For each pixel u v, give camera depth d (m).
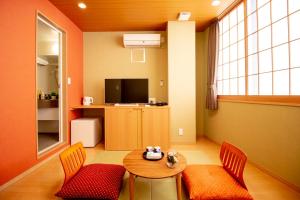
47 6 2.66
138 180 2.06
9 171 1.96
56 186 1.97
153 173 1.54
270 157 2.19
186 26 3.56
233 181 1.60
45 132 4.34
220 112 3.45
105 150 3.27
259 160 2.38
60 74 3.25
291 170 1.90
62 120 3.26
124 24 3.68
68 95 3.33
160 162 1.77
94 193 1.55
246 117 2.66
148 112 3.29
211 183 1.57
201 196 1.46
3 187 1.88
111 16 3.29
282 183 1.99
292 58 1.96
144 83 3.66
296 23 1.92
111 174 1.82
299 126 1.81
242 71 2.87
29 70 2.26
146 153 1.95
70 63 3.42
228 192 1.46
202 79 4.19
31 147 2.30
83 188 1.57
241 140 2.79
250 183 2.00
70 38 3.42
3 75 1.87
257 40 2.49
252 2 2.61
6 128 1.92
